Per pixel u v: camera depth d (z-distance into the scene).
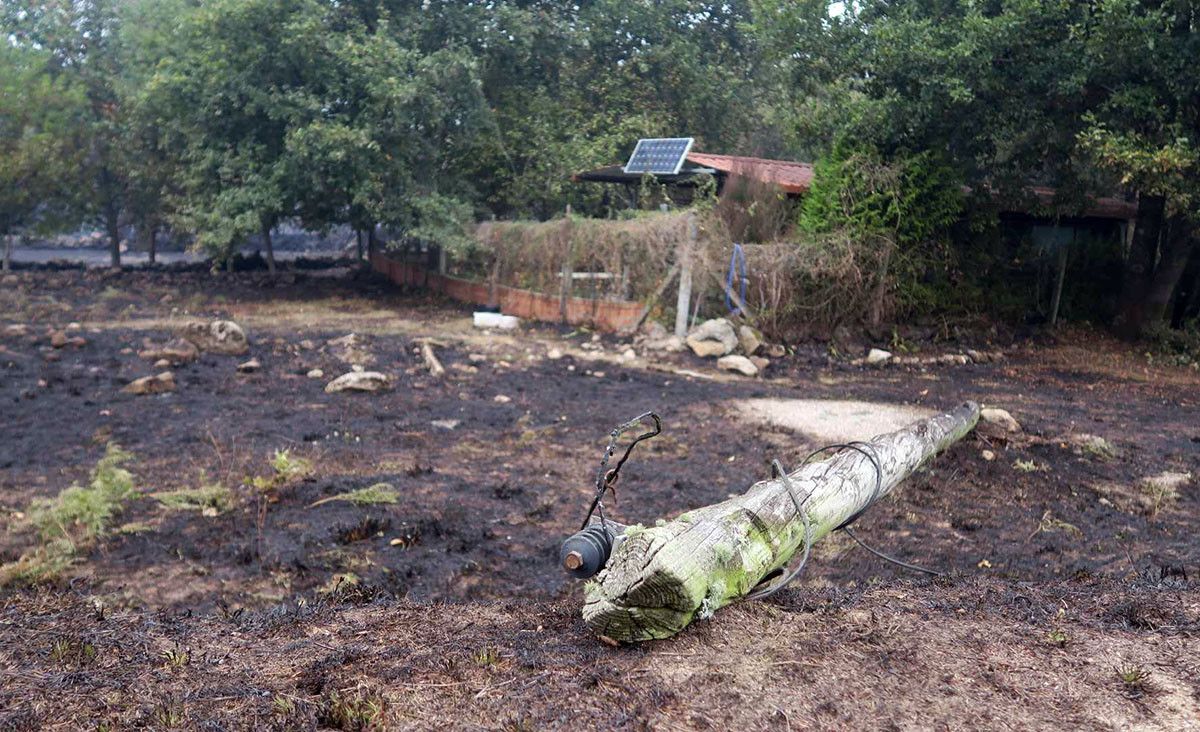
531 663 3.75
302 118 22.25
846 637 4.10
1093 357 17.95
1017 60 16.83
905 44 17.12
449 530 7.48
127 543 7.12
